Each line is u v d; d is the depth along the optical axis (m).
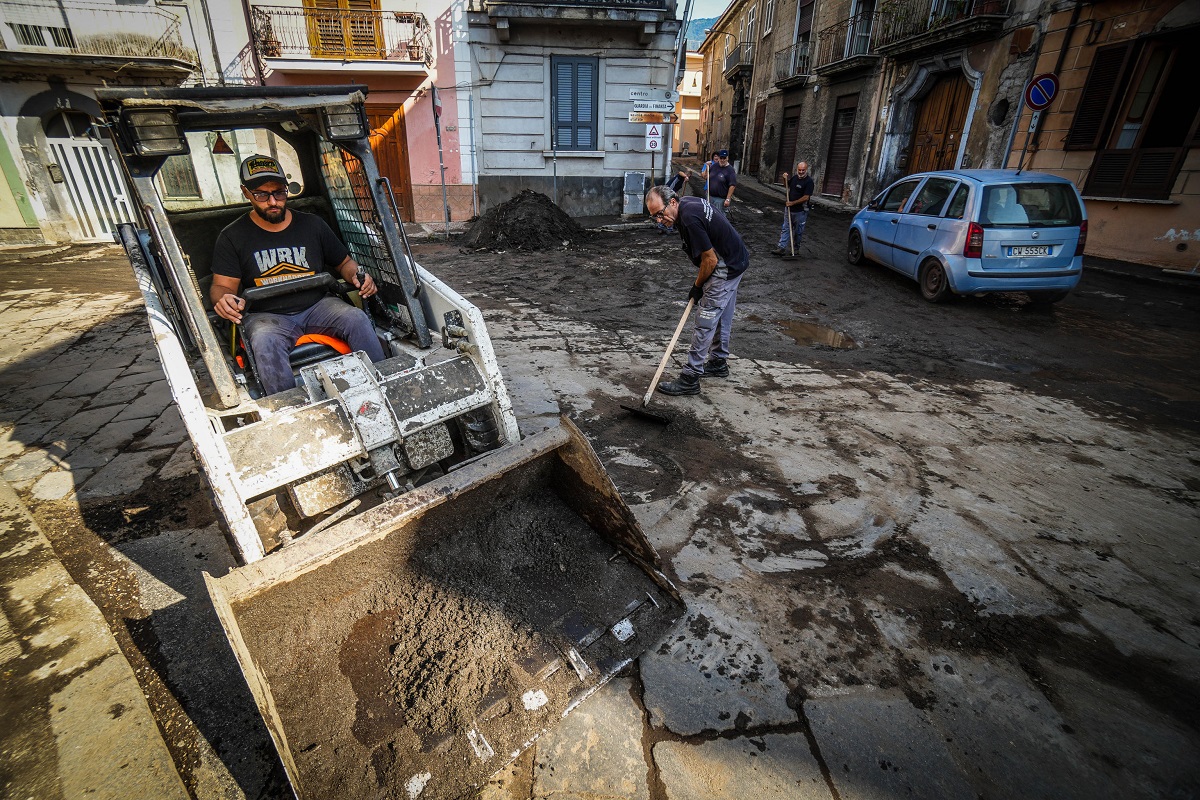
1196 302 7.12
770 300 7.17
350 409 2.31
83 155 12.57
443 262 9.84
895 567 2.60
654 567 2.30
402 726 1.77
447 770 1.68
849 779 1.72
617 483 3.23
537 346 5.50
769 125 21.70
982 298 7.24
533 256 10.19
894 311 6.72
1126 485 3.26
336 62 12.89
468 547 2.30
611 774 1.72
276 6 12.63
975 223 6.25
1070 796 1.68
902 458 3.54
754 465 3.43
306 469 2.19
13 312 6.98
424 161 14.30
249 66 12.97
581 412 4.11
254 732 1.89
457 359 2.67
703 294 4.19
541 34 13.59
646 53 14.07
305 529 2.46
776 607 2.36
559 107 14.32
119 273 9.58
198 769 1.77
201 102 2.18
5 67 11.45
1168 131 8.46
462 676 1.91
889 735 1.85
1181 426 3.98
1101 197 9.33
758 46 23.08
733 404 4.27
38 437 3.80
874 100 14.92
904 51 13.21
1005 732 1.87
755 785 1.70
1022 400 4.40
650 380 4.71
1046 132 10.22
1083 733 1.87
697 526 2.87
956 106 12.66
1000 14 10.88
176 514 3.01
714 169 10.97
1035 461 3.52
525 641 2.04
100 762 1.77
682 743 1.81
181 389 2.05
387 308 3.58
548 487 2.60
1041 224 6.20
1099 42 9.23
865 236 8.52
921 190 7.39
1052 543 2.76
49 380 4.75
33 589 2.46
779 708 1.93
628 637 2.13
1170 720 1.91
